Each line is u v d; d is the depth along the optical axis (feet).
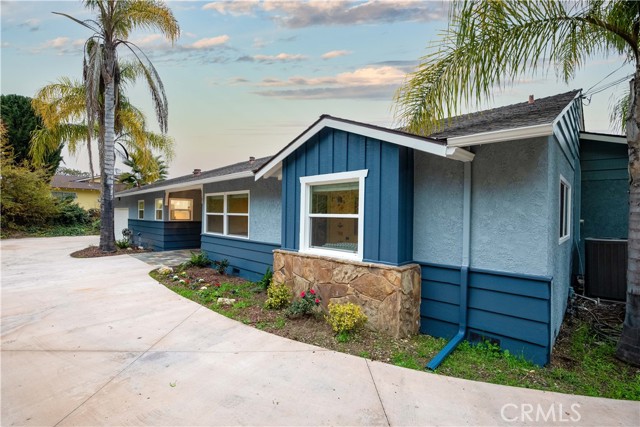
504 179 12.60
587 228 23.29
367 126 14.64
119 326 15.15
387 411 8.75
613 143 22.24
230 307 18.06
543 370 11.23
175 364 11.39
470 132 12.43
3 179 59.36
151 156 50.47
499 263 12.73
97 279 25.45
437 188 14.42
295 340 13.60
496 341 12.76
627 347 11.73
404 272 13.74
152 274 27.35
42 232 65.62
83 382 10.13
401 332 13.57
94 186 92.07
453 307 13.92
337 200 16.90
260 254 24.99
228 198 29.40
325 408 8.87
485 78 13.00
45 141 45.06
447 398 9.40
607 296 19.20
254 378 10.46
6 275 26.96
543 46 12.89
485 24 12.47
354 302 15.05
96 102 36.47
